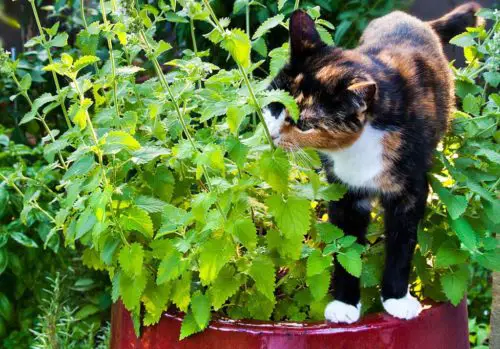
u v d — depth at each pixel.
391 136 1.12
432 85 1.20
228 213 1.10
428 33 1.36
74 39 2.18
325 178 1.22
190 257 1.09
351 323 1.08
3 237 1.68
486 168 1.21
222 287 1.09
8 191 1.73
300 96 1.13
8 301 1.73
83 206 1.14
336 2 1.88
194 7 1.07
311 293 1.11
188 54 1.29
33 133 2.08
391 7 1.88
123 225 1.09
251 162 1.16
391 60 1.19
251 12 1.87
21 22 2.23
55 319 1.55
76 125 1.16
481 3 2.22
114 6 1.16
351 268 1.06
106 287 1.77
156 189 1.18
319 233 1.10
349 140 1.12
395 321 1.09
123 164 1.12
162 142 1.19
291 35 1.18
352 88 1.08
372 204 1.22
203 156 1.04
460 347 1.17
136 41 1.16
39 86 2.04
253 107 1.03
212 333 1.08
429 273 1.18
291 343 1.06
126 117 1.15
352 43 1.90
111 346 1.23
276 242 1.10
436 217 1.21
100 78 1.19
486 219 1.18
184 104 1.24
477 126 1.22
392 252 1.15
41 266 1.77
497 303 1.38
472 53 1.33
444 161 1.17
